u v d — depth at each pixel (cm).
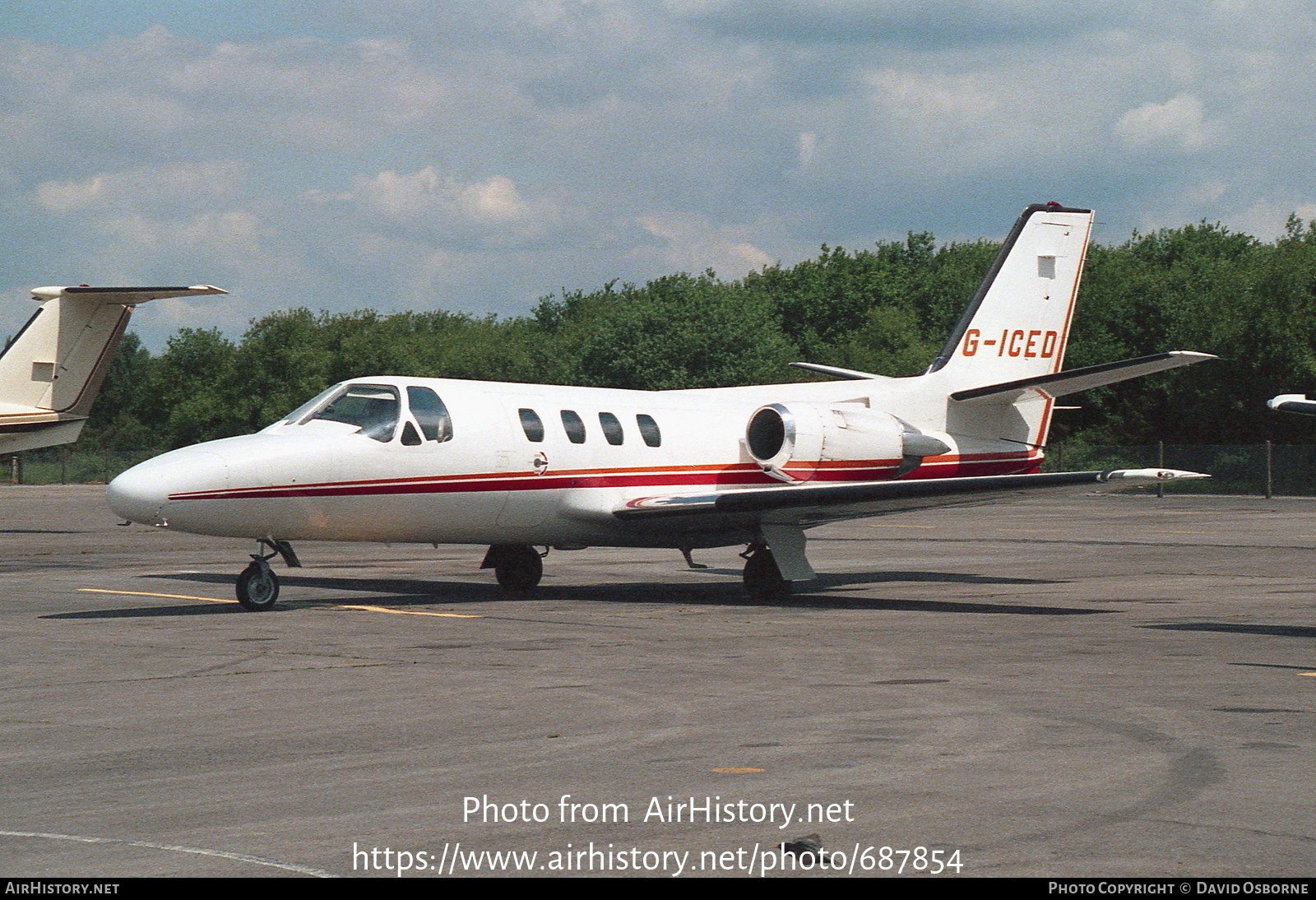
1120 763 750
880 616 1551
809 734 836
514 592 1841
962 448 2066
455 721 884
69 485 7138
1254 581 2041
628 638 1331
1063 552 2694
